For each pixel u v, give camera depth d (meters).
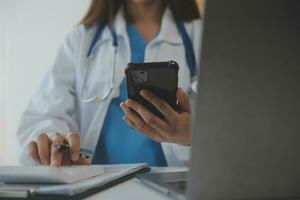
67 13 1.97
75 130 1.25
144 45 1.34
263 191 0.33
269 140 0.33
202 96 0.31
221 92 0.31
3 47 2.06
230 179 0.32
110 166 0.69
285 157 0.34
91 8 1.42
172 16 1.41
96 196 0.46
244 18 0.30
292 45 0.32
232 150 0.32
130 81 0.68
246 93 0.32
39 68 2.00
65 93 1.29
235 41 0.31
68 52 1.37
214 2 0.30
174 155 1.09
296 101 0.33
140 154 1.17
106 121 1.22
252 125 0.32
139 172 0.65
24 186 0.44
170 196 0.44
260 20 0.31
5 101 2.02
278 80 0.32
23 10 2.03
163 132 0.74
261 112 0.32
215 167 0.32
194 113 0.31
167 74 0.66
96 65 1.32
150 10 1.44
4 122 2.00
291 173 0.34
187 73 1.21
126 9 1.45
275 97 0.32
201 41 0.30
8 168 0.52
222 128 0.32
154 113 0.71
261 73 0.32
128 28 1.39
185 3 1.40
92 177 0.53
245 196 0.33
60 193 0.41
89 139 1.22
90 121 1.26
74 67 1.35
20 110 2.00
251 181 0.33
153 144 1.17
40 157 0.70
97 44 1.35
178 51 1.30
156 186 0.48
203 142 0.31
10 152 1.94
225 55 0.31
